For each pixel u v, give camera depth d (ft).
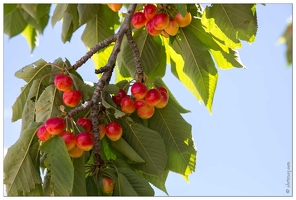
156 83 3.95
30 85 3.85
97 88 3.69
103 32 4.29
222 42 4.05
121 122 3.81
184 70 4.13
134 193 3.62
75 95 3.62
